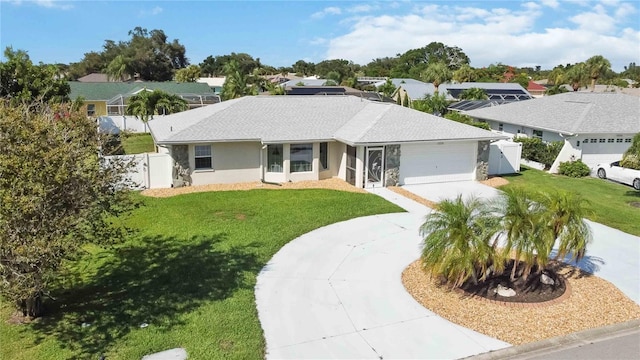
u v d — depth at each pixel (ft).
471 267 34.55
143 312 33.63
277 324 32.40
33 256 25.52
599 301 35.91
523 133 106.01
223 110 79.00
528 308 34.53
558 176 87.40
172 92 173.68
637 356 28.94
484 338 30.86
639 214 61.26
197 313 33.50
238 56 467.52
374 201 65.21
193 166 72.28
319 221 55.62
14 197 25.61
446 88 229.66
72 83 177.47
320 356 28.71
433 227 36.68
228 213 58.49
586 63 212.02
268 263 43.11
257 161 75.97
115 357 28.14
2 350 28.78
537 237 36.01
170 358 28.09
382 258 44.78
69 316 33.01
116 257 43.91
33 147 26.81
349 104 88.89
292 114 81.66
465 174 80.12
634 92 208.33
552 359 28.60
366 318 33.40
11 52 106.11
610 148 93.81
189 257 44.09
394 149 73.36
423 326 32.35
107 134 34.17
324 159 78.89
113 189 32.35
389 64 534.78
